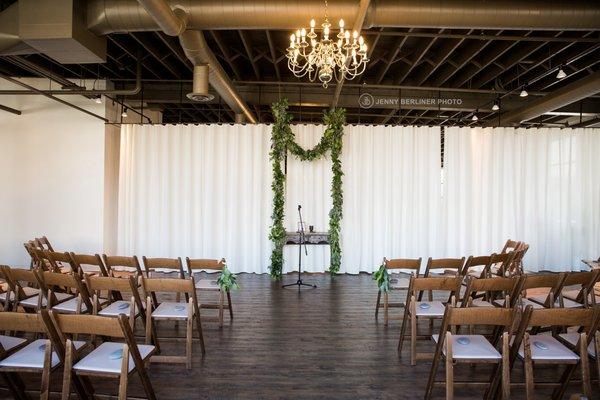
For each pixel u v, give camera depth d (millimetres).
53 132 7984
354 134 7758
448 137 7883
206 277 7312
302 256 7719
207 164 7766
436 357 2857
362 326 4598
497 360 2707
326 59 5039
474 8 4574
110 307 3732
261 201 7723
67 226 7934
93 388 2854
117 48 7004
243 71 8492
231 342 4074
